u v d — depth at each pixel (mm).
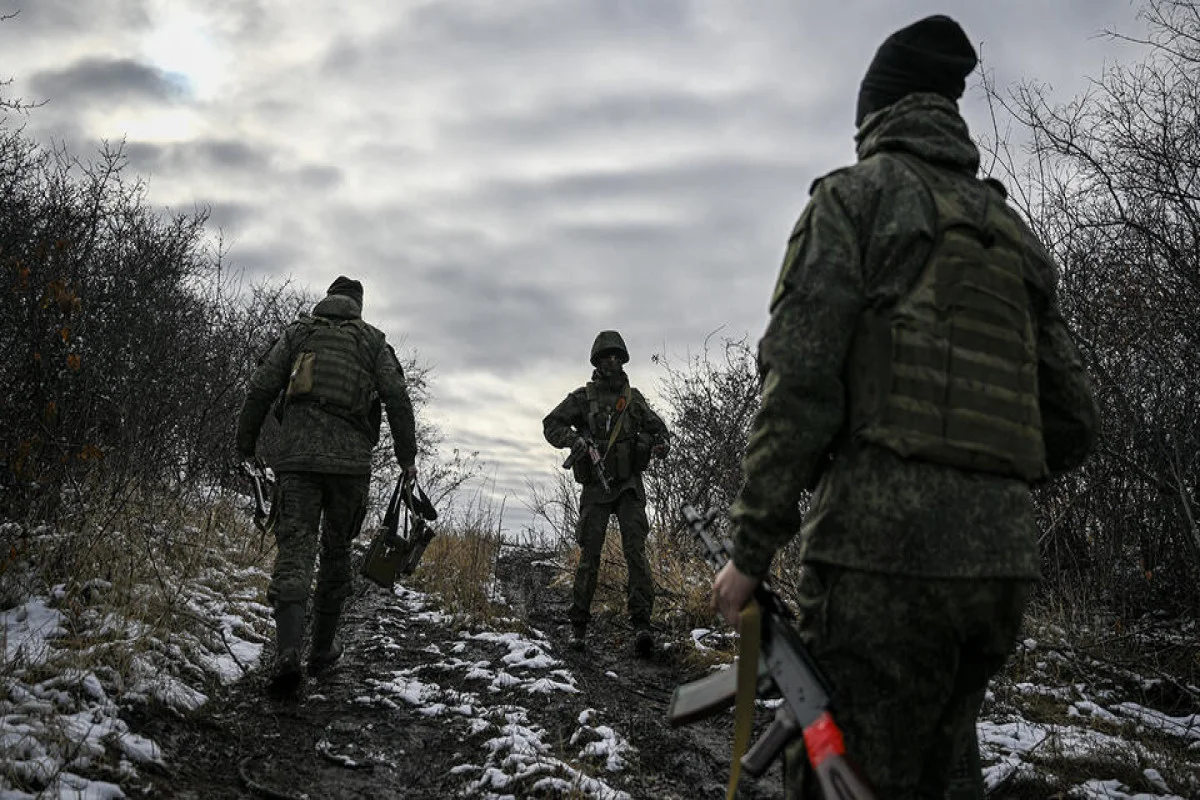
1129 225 5223
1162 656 5078
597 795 3506
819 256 1852
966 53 2123
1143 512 5641
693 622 6496
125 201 6613
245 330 10703
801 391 1810
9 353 5324
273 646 5184
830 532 1822
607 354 6344
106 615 4379
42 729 3195
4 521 5004
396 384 5039
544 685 4945
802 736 1838
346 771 3742
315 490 4762
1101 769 3762
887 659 1784
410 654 5617
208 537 6715
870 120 2100
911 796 1811
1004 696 4691
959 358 1811
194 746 3676
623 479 6133
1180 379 5328
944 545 1761
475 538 9242
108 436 6133
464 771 3783
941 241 1859
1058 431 2139
